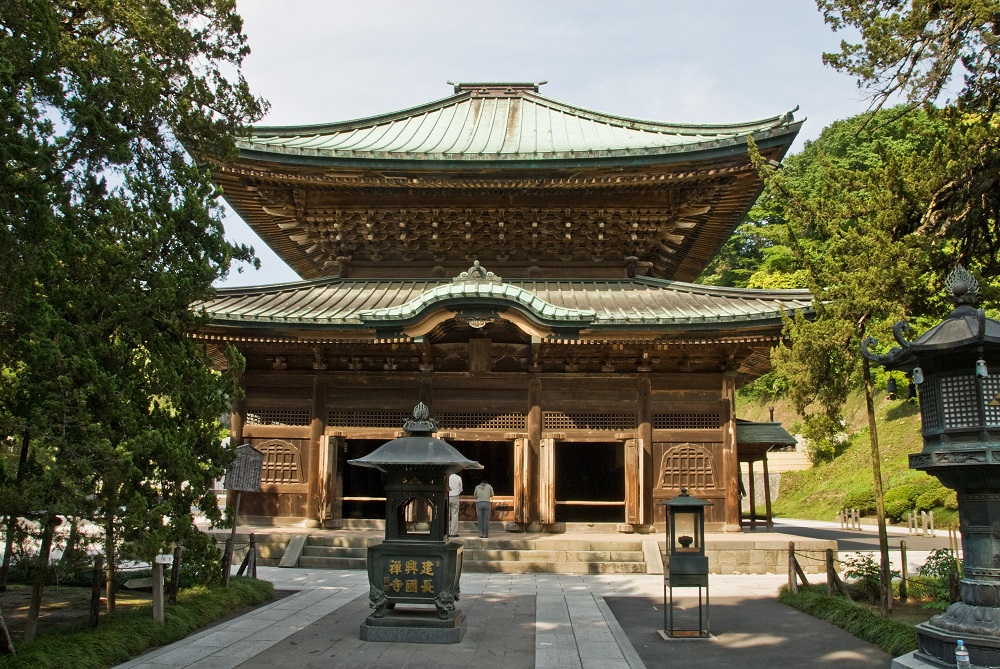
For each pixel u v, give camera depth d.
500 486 33.31
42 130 10.19
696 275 34.41
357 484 30.48
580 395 23.50
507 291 19.48
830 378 14.30
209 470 12.82
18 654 9.27
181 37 13.64
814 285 14.88
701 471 23.05
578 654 10.95
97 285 11.21
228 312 21.33
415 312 19.62
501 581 18.48
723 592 17.20
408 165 23.09
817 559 20.62
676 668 10.52
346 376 23.72
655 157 22.69
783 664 10.74
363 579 18.52
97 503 10.43
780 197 15.65
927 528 33.00
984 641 8.51
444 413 23.55
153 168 12.88
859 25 16.03
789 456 52.12
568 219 25.02
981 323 8.79
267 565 20.92
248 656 10.73
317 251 27.98
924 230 14.88
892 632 11.62
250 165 23.23
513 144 26.28
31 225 9.59
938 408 9.42
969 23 14.43
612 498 33.34
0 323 9.68
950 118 15.91
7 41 10.05
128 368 11.40
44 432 9.98
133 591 16.19
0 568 15.99
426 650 11.17
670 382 23.45
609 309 22.53
